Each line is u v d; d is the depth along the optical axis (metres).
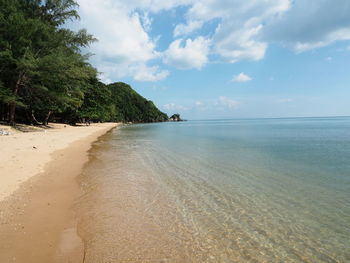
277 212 6.37
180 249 4.50
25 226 5.11
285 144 22.59
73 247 4.42
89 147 18.59
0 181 7.82
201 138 29.77
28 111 34.84
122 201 6.89
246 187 8.60
